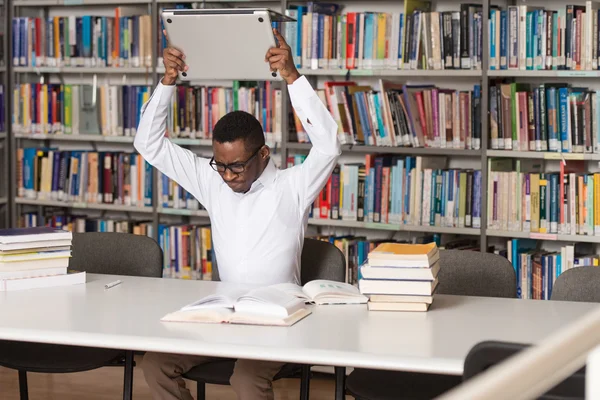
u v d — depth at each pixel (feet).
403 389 7.54
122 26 14.79
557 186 12.01
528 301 7.82
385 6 13.99
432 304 7.64
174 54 9.04
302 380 7.99
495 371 1.88
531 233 12.11
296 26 13.46
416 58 12.74
